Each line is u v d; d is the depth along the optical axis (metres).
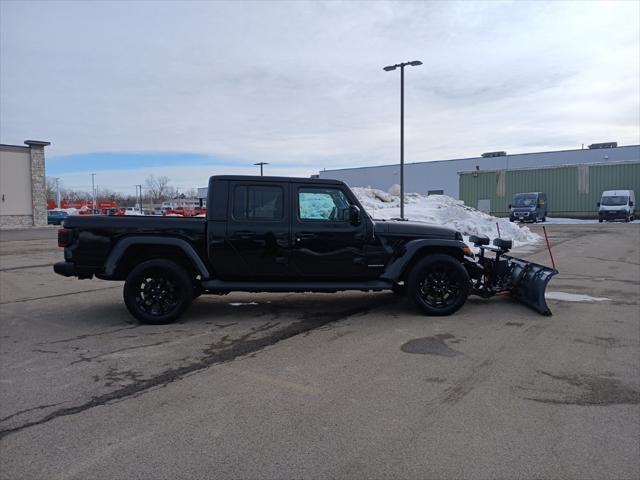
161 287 6.78
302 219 6.94
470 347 5.68
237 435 3.60
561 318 7.03
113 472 3.13
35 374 4.86
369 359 5.27
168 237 6.73
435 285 7.21
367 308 7.72
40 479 3.06
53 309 7.83
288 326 6.63
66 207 62.53
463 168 59.94
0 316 7.34
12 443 3.51
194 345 5.80
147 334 6.28
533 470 3.13
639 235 22.47
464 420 3.83
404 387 4.49
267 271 6.92
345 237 6.97
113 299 8.69
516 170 42.97
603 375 4.79
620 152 49.22
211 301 8.29
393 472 3.12
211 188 6.87
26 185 37.16
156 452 3.37
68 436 3.60
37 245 20.59
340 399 4.23
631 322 6.80
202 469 3.16
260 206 6.90
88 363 5.18
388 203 28.44
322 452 3.36
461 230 20.44
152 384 4.59
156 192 96.50
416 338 6.04
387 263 7.12
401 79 20.77
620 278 10.54
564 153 52.44
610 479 3.04
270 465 3.20
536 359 5.26
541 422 3.79
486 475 3.08
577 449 3.39
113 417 3.91
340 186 7.06
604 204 35.25
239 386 4.53
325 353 5.47
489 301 8.17
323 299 8.45
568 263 13.03
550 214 41.78
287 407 4.07
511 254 15.24
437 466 3.18
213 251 6.78
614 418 3.87
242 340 5.99
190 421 3.83
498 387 4.48
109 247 6.66
